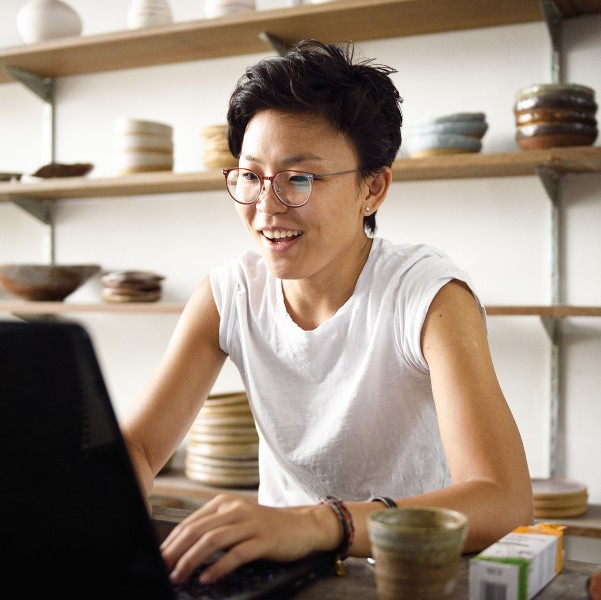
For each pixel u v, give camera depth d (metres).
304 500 1.46
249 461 2.44
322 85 1.21
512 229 2.48
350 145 1.25
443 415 1.12
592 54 2.36
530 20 2.43
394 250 1.36
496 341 2.50
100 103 3.07
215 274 1.51
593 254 2.39
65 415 0.64
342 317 1.34
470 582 0.77
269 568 0.84
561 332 2.43
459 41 2.52
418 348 1.25
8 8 3.23
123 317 3.04
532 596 0.79
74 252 3.12
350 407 1.34
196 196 2.91
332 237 1.26
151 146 2.67
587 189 2.39
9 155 3.23
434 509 0.77
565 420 2.43
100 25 3.05
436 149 2.24
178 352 1.48
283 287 1.42
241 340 1.46
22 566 0.63
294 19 2.43
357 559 0.94
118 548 0.66
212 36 2.62
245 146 1.25
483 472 1.02
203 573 0.80
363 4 2.30
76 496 0.65
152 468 1.35
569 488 2.20
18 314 2.95
